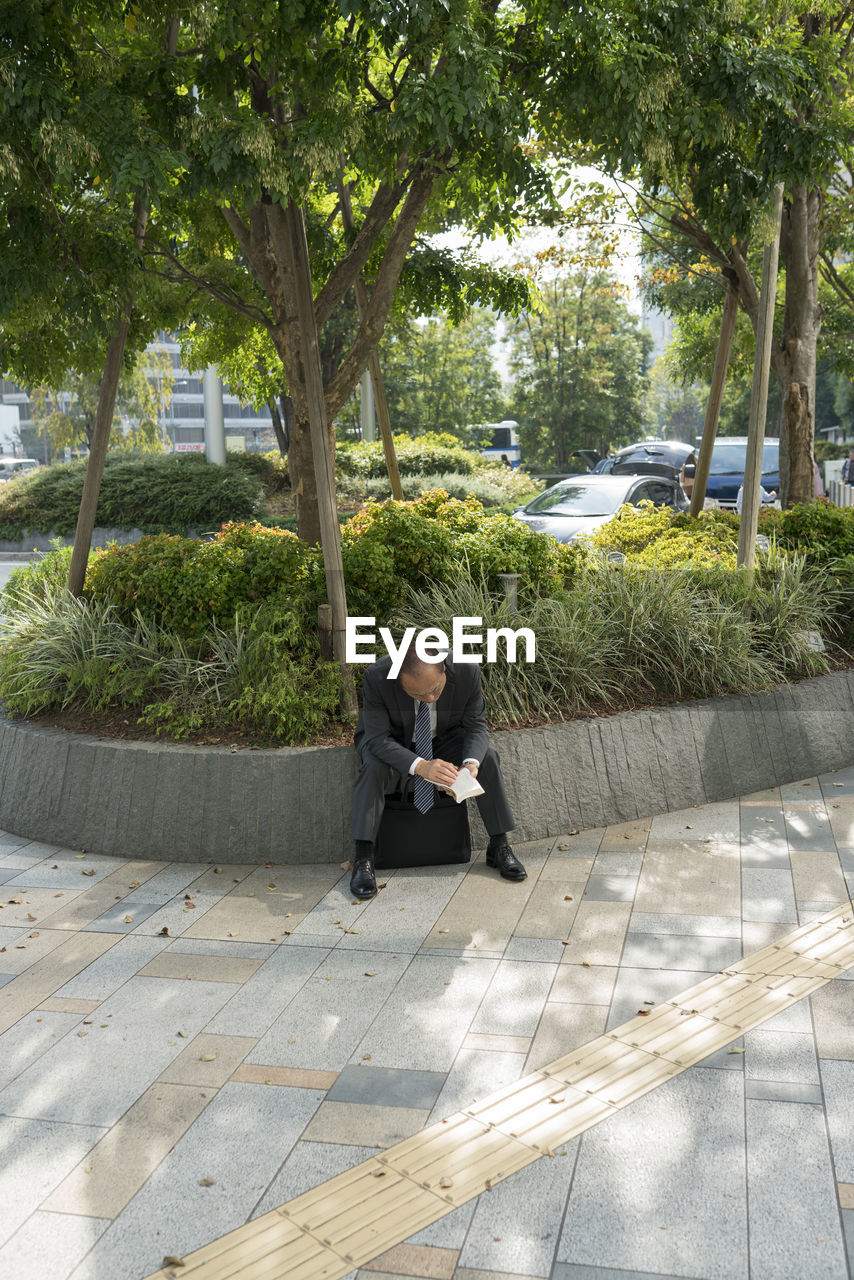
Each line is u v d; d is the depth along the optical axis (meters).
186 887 4.79
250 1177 2.78
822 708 6.29
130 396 27.67
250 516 18.56
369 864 4.75
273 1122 3.02
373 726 4.73
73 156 4.78
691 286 14.48
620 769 5.49
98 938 4.28
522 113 5.31
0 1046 3.47
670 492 13.99
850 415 47.12
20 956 4.13
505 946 4.10
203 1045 3.45
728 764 5.83
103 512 18.83
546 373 41.12
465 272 8.13
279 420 21.67
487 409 44.03
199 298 7.46
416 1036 3.47
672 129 5.67
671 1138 2.88
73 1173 2.82
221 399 20.78
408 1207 2.64
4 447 59.84
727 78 5.53
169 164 4.65
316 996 3.76
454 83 4.73
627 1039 3.39
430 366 37.53
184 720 5.41
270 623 5.63
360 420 27.89
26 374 6.62
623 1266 2.42
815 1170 2.72
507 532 6.76
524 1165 2.79
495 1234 2.54
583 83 5.43
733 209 6.10
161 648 6.09
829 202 10.28
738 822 5.43
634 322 43.94
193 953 4.13
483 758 4.73
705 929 4.18
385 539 6.46
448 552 6.54
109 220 5.78
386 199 6.64
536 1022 3.53
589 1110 3.02
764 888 4.56
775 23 7.21
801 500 9.80
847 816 5.46
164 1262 2.48
